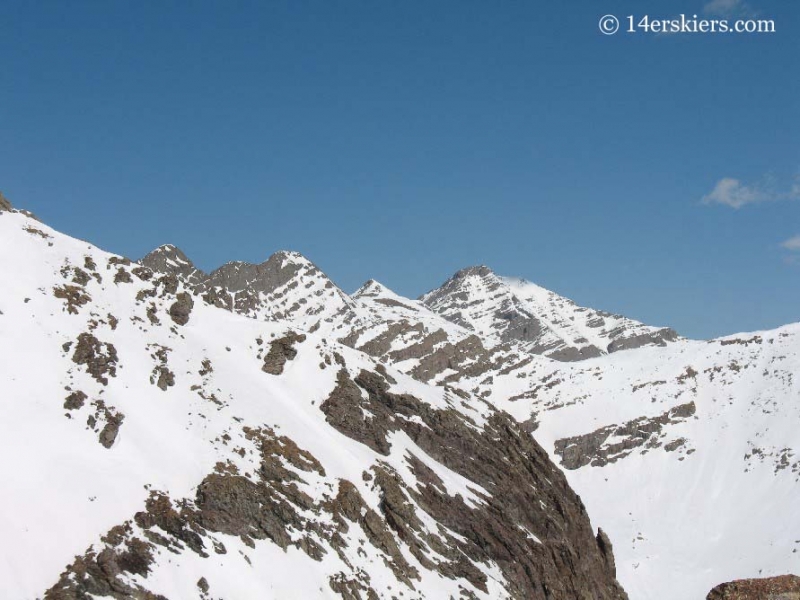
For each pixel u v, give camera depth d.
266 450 86.19
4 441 71.75
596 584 117.56
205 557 69.06
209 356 100.00
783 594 36.91
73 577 62.16
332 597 73.12
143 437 79.75
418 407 117.12
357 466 93.69
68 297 92.19
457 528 96.25
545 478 128.12
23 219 103.19
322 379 109.00
